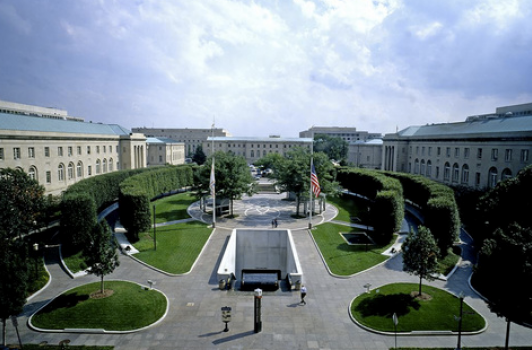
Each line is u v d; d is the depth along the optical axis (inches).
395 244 2022.6
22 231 1676.9
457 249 1930.4
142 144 4771.2
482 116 3961.6
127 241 2073.1
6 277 1028.5
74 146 3282.5
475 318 1197.1
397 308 1261.1
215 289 1448.1
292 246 1833.2
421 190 2765.7
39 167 2746.1
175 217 2672.2
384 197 2053.4
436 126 4517.7
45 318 1189.1
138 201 2047.2
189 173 4074.8
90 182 2591.0
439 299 1333.7
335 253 1867.6
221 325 1173.1
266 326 1167.6
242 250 2140.7
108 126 4480.8
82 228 1829.5
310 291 1435.8
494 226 1758.1
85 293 1369.3
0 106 3604.8
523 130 2709.2
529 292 955.3
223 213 2780.5
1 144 2341.3
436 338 1099.9
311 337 1107.9
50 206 1956.2
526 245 986.1
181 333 1123.9
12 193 1673.2
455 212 1822.1
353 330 1147.3
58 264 1706.4
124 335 1109.7
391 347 1055.0
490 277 1043.9
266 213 2834.6
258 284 1585.9
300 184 2637.8
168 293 1402.6
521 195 1689.2
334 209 3029.0
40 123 3031.5
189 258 1781.5
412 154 4672.7
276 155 5014.8
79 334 1114.7
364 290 1440.7
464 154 3457.2
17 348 1015.0
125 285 1456.7
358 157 6953.7
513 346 1050.1
